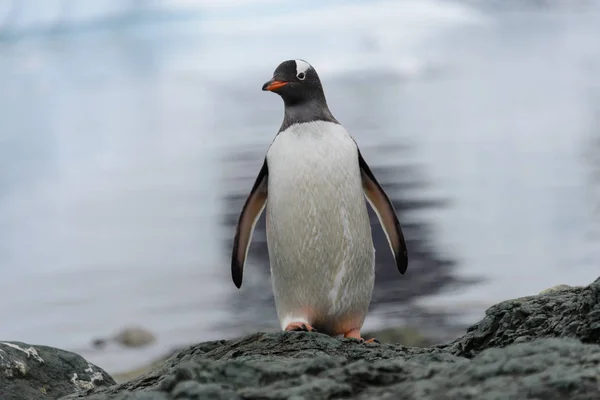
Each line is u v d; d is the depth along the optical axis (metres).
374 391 3.49
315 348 5.51
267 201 6.86
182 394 3.42
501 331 5.39
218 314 13.66
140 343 12.66
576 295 5.39
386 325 12.37
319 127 6.72
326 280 6.72
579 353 3.50
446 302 13.39
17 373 6.43
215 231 19.44
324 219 6.61
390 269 15.20
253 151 30.03
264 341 5.68
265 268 16.05
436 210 19.45
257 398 3.43
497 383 3.28
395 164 25.34
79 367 6.74
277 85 6.74
